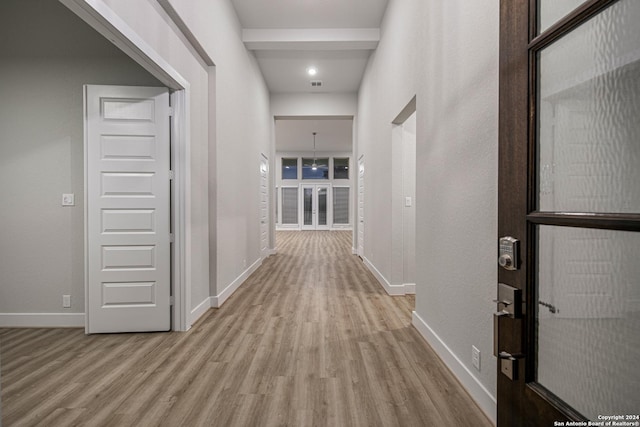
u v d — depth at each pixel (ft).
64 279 9.68
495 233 5.09
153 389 6.30
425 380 6.60
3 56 9.54
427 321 8.55
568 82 2.87
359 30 15.20
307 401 5.91
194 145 10.08
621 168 2.47
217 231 11.51
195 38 9.61
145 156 9.05
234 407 5.74
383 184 14.23
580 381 2.78
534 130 3.10
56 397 6.04
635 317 2.39
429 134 8.16
